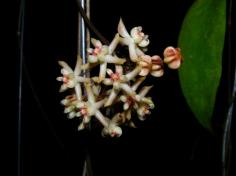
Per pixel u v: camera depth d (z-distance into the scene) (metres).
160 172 0.39
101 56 0.21
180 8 0.35
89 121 0.23
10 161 0.45
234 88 0.24
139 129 0.39
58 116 0.37
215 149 0.36
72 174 0.36
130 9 0.35
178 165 0.39
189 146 0.38
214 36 0.21
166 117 0.38
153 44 0.35
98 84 0.22
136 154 0.39
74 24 0.36
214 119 0.27
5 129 0.45
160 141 0.39
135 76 0.21
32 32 0.37
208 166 0.37
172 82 0.37
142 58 0.21
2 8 0.40
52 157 0.42
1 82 0.43
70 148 0.36
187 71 0.21
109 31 0.34
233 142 0.36
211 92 0.21
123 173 0.38
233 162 0.38
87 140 0.26
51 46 0.37
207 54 0.21
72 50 0.37
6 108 0.44
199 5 0.21
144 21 0.35
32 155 0.42
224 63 0.26
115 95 0.21
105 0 0.35
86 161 0.25
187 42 0.21
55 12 0.37
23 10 0.26
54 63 0.37
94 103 0.22
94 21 0.34
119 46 0.22
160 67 0.21
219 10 0.21
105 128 0.22
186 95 0.21
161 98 0.37
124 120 0.22
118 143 0.38
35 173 0.42
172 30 0.35
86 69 0.21
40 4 0.37
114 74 0.21
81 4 0.23
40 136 0.41
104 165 0.38
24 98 0.39
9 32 0.41
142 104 0.22
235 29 0.24
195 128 0.37
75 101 0.22
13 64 0.42
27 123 0.40
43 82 0.38
